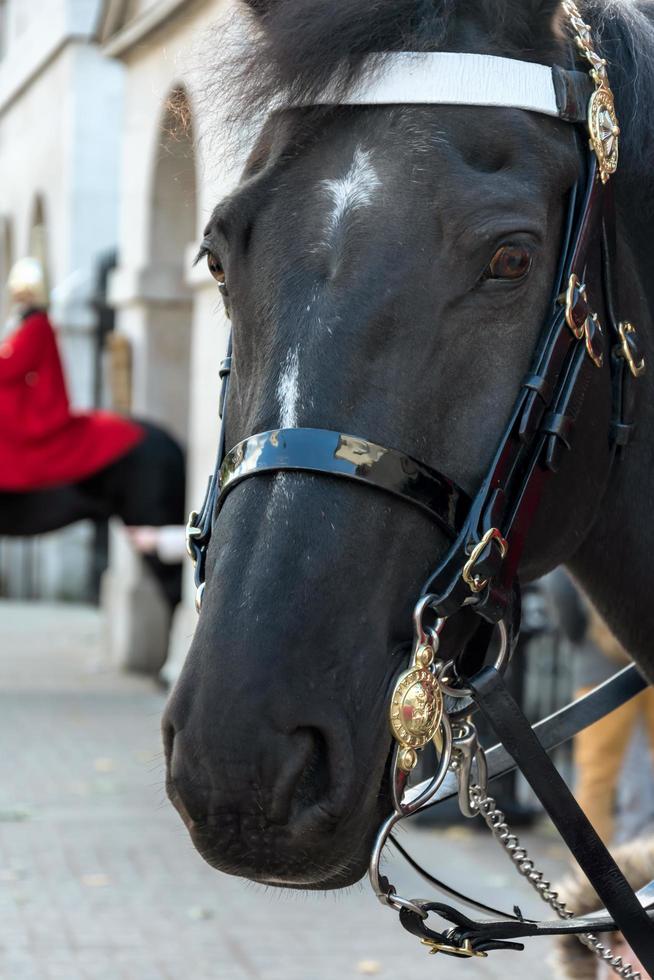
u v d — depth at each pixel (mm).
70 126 18062
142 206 13008
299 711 1839
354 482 1949
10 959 5699
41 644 15102
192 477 11258
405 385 1982
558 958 3268
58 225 18719
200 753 1833
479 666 2180
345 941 6078
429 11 2150
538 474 2086
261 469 1964
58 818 7930
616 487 2391
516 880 6793
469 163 2061
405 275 1998
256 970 5672
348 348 1978
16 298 11492
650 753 6125
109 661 13547
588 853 2117
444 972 5680
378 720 1919
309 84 2111
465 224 1999
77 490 11562
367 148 2084
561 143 2143
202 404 11062
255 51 2264
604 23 2348
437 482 1988
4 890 6625
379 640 1938
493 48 2148
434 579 1980
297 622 1877
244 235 2127
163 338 13039
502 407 2039
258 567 1908
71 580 19578
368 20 2119
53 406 11398
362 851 1978
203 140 2473
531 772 2086
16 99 21938
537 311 2076
